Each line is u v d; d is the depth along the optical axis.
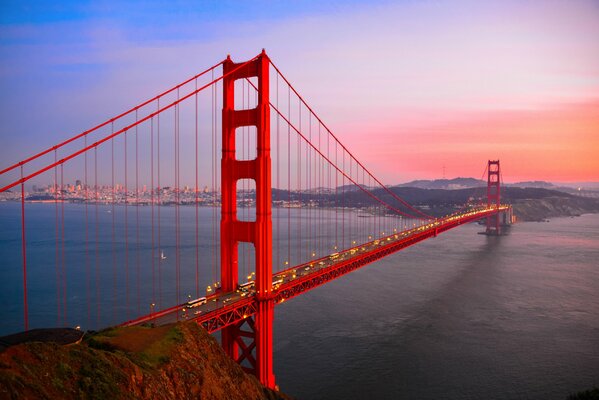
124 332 35.16
